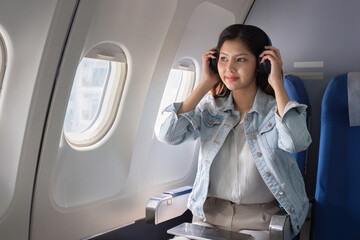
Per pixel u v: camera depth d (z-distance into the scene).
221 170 1.89
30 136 1.77
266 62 1.81
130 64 2.15
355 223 2.00
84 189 2.17
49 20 1.61
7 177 1.81
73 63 1.77
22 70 1.70
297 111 1.75
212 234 1.66
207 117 1.98
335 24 2.59
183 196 2.24
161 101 2.55
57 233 2.07
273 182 1.80
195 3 2.21
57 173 2.00
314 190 2.67
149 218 2.04
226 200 1.91
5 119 1.77
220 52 1.85
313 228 2.09
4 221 1.81
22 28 1.62
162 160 2.65
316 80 2.66
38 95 1.72
